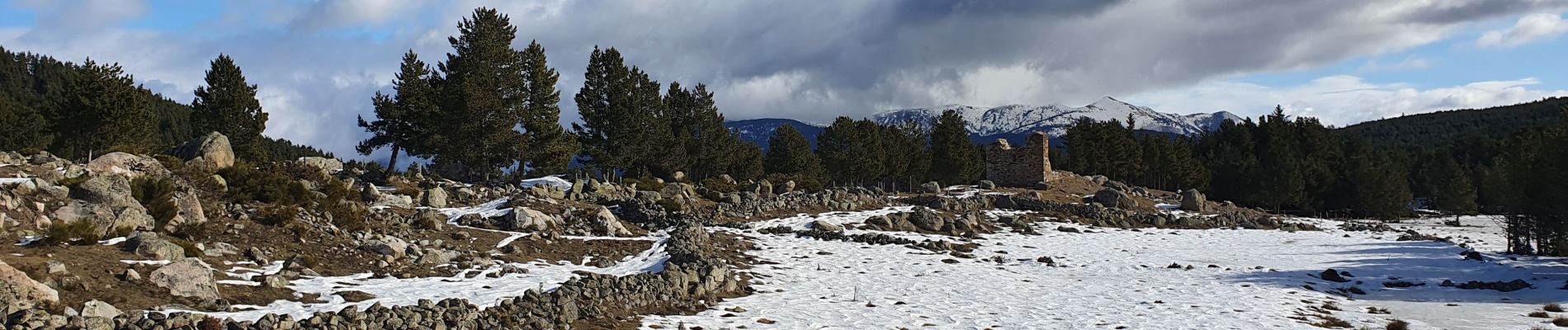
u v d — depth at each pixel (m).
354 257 23.50
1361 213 103.38
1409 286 33.50
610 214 37.78
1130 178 116.69
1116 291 30.03
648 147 68.12
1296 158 116.44
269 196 30.42
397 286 20.59
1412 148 175.25
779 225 46.88
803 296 25.84
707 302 23.25
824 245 40.03
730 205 49.16
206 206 26.31
